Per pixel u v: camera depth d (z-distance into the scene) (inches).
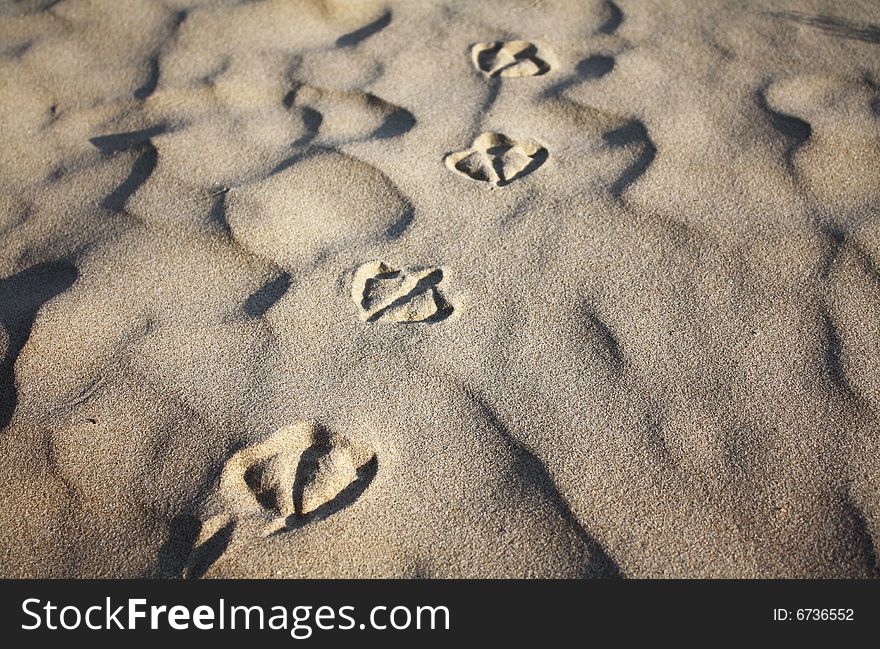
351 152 74.0
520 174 71.4
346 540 46.1
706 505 46.8
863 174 69.3
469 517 46.9
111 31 94.0
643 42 88.8
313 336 57.4
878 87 80.0
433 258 63.0
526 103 80.4
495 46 89.6
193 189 70.9
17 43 92.4
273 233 65.8
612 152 73.5
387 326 58.1
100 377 55.5
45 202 70.8
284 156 74.4
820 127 74.9
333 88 83.6
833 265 60.7
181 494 48.6
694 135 74.9
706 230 64.3
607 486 47.8
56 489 49.3
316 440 51.6
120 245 65.6
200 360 56.2
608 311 58.1
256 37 91.8
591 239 63.9
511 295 59.7
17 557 46.5
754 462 48.6
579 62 86.4
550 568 44.8
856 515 45.9
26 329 58.9
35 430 52.4
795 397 52.0
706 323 56.9
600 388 53.0
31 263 64.9
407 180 70.7
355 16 95.7
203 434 51.6
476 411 52.1
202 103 82.1
